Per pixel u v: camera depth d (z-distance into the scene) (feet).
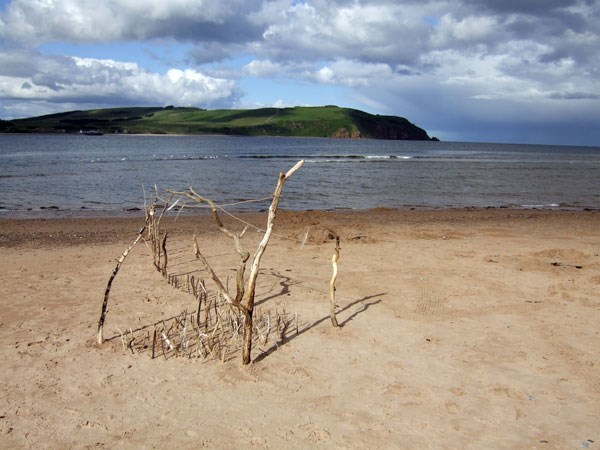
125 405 15.58
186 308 23.81
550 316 23.47
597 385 17.25
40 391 16.25
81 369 17.75
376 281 28.68
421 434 14.33
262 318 22.63
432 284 28.17
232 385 16.85
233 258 33.78
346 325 22.09
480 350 19.79
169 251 35.83
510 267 32.01
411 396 16.34
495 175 127.34
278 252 35.65
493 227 50.34
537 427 14.79
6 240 39.96
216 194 78.28
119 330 21.04
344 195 81.51
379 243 39.27
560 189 99.14
